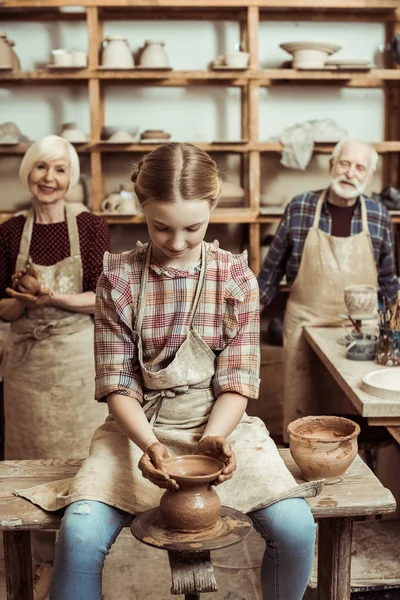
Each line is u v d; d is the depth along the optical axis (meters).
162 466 1.74
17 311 3.00
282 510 1.85
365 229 3.76
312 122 5.12
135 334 2.02
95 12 4.83
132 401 2.00
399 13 5.37
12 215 5.09
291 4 4.93
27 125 5.40
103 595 2.77
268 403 4.77
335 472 2.08
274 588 1.87
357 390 2.71
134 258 2.06
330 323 3.83
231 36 5.36
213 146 4.97
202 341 2.02
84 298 3.00
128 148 4.96
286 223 3.86
